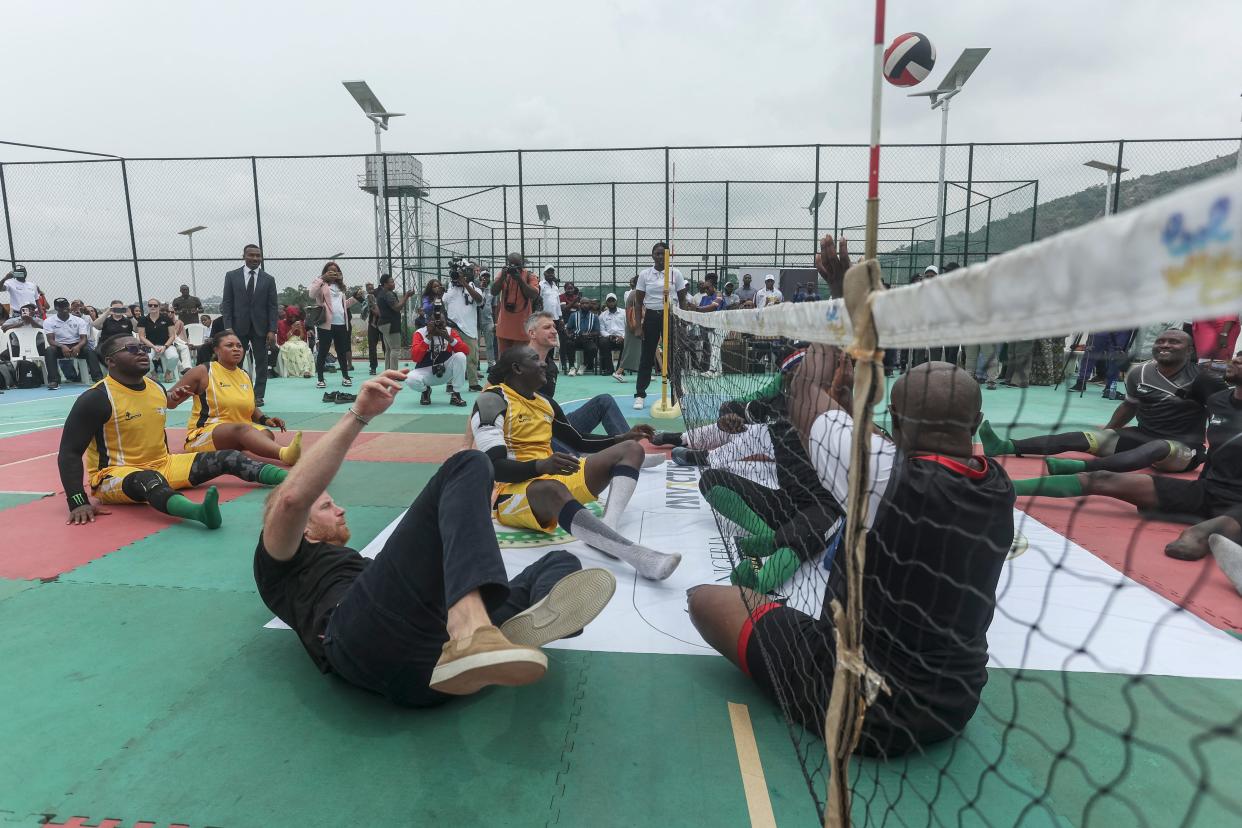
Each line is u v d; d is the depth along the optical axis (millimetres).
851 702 1205
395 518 3754
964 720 1605
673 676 2146
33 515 3834
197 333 12477
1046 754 1717
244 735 1846
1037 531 3457
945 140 12625
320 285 10289
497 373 3641
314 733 1854
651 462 4695
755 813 1548
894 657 1526
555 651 2305
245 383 4992
